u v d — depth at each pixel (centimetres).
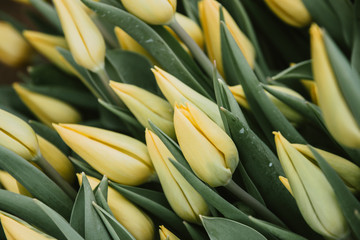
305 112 49
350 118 40
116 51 55
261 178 48
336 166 46
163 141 46
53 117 62
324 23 54
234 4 54
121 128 58
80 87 67
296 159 43
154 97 49
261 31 60
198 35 55
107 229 46
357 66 49
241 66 47
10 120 48
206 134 44
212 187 48
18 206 48
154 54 52
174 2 50
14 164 48
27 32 60
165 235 47
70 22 50
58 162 52
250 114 51
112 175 49
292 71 51
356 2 49
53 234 48
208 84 53
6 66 89
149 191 49
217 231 45
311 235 48
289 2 53
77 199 46
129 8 49
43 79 67
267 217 47
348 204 43
